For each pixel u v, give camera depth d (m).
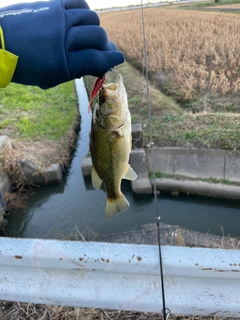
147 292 1.68
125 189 7.83
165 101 9.28
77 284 1.74
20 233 7.27
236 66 11.25
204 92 9.59
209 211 7.05
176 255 1.58
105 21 26.02
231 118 7.87
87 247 1.67
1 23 1.38
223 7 24.20
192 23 18.48
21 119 9.89
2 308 2.33
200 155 7.25
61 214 7.59
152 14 25.70
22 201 7.96
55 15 1.38
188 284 1.65
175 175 7.38
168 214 7.15
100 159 1.88
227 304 1.63
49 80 1.45
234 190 6.78
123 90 1.77
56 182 8.20
